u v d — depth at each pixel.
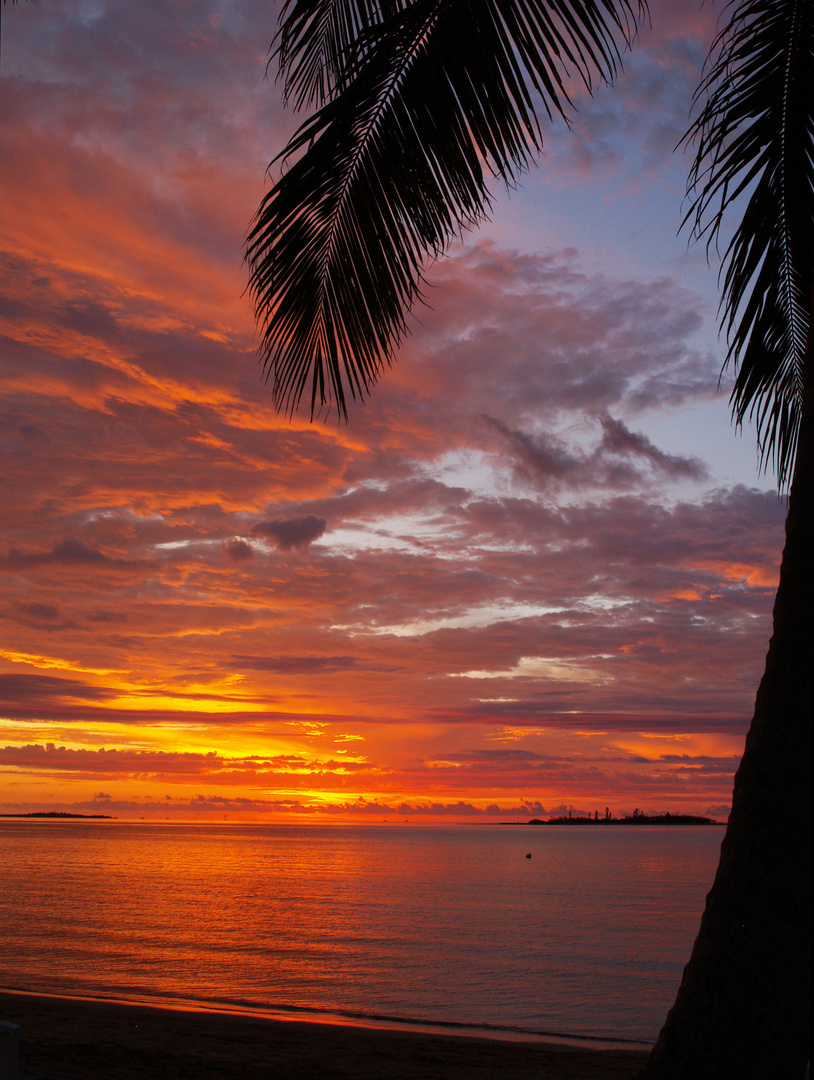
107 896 56.62
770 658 3.28
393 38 3.66
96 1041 12.33
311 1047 13.57
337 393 4.11
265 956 31.02
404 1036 16.05
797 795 3.02
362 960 30.45
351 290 4.00
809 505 3.33
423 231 3.90
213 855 133.88
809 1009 2.86
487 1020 20.59
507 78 3.71
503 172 3.79
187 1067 10.36
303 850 164.50
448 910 50.03
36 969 26.73
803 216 4.84
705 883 76.56
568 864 115.31
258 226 3.85
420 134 3.81
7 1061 6.35
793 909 2.93
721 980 2.99
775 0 4.47
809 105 4.60
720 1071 2.89
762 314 5.12
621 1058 14.28
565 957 31.45
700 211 4.88
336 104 3.66
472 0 3.71
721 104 4.69
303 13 4.08
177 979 25.73
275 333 4.05
